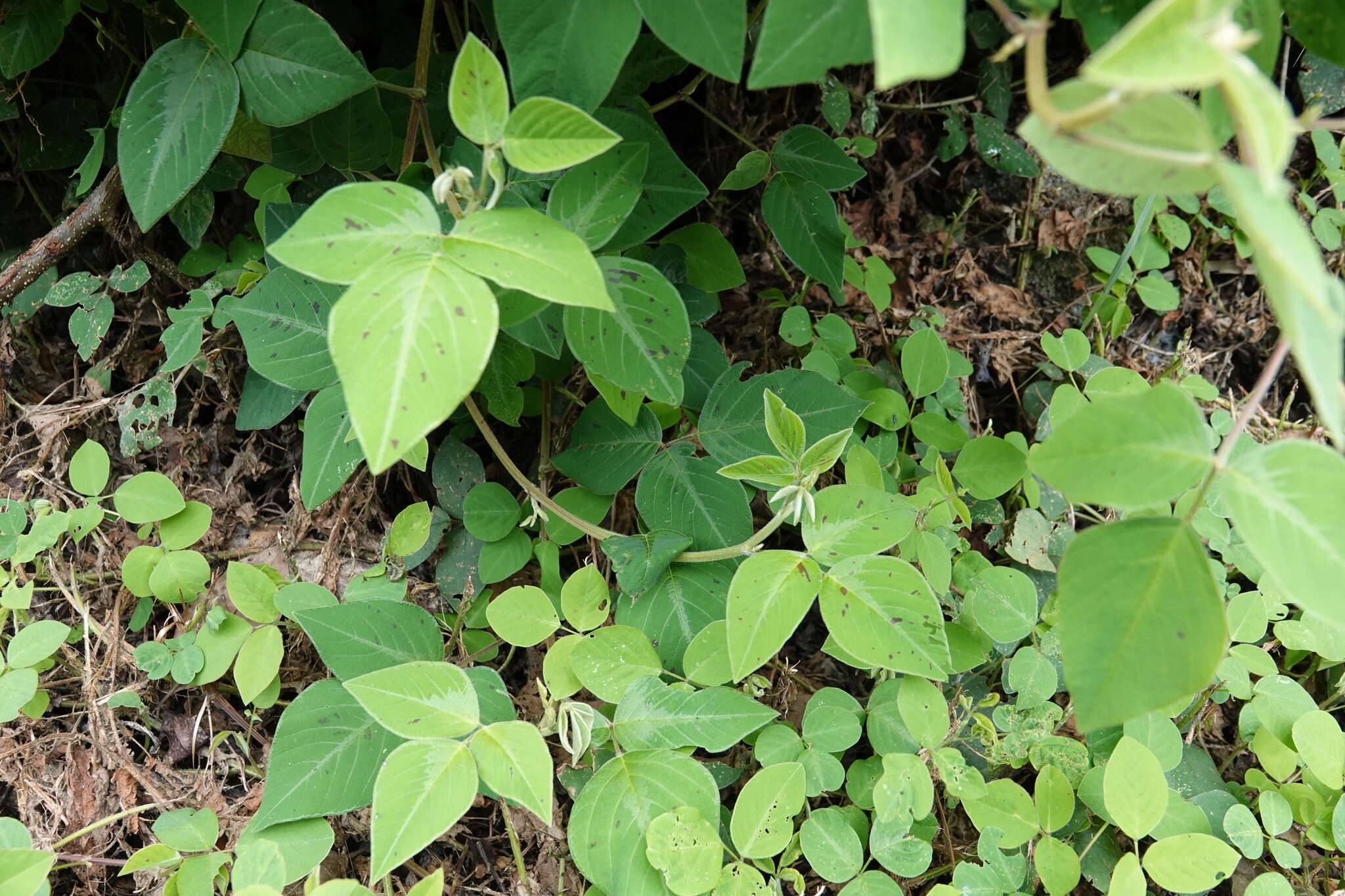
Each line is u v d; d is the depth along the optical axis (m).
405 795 0.68
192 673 0.82
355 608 0.79
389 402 0.58
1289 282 0.53
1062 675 0.84
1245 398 1.02
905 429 0.91
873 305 0.95
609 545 0.79
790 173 0.85
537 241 0.61
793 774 0.74
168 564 0.84
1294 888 0.80
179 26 0.85
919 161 1.03
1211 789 0.82
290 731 0.75
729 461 0.81
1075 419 0.59
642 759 0.75
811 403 0.81
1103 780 0.77
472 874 0.83
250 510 0.91
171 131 0.74
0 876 0.73
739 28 0.63
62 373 0.94
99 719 0.84
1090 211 1.02
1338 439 0.53
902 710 0.77
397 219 0.61
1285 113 0.51
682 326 0.73
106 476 0.86
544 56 0.64
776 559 0.73
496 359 0.80
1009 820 0.77
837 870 0.75
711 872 0.72
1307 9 0.62
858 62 0.59
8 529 0.85
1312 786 0.79
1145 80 0.52
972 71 1.01
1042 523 0.87
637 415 0.81
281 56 0.73
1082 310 1.02
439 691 0.71
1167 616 0.58
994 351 1.00
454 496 0.88
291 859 0.74
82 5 0.88
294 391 0.83
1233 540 0.86
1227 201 0.98
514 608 0.79
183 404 0.92
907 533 0.73
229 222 0.94
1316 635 0.83
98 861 0.78
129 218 0.90
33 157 0.93
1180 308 1.03
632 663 0.77
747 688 0.80
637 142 0.71
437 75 0.82
